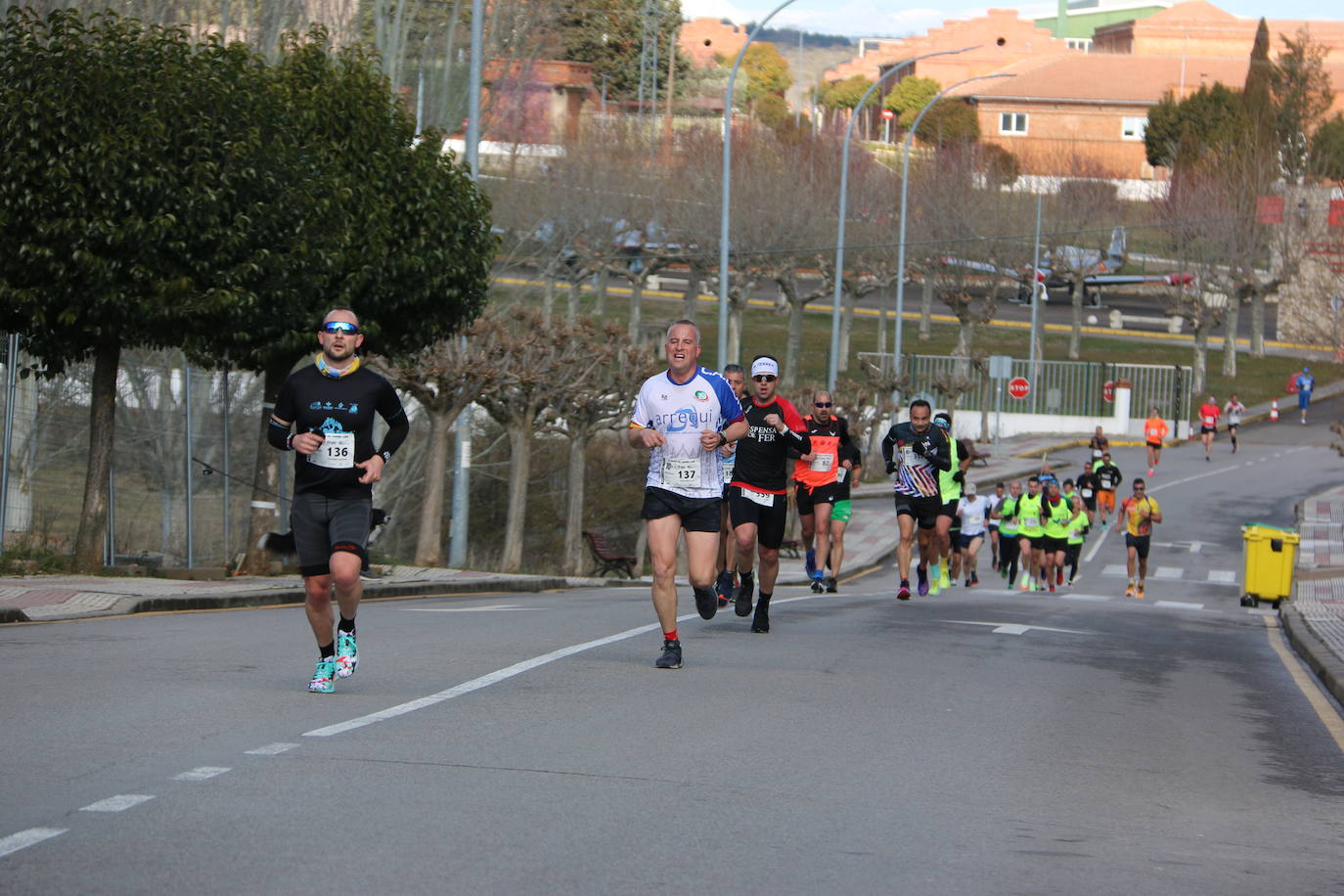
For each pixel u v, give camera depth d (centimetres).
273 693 1310
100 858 772
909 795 1016
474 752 1071
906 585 2850
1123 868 859
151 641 1739
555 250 7500
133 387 4141
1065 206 10719
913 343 11256
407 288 3062
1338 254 10631
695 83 16312
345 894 723
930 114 15938
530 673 1475
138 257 2555
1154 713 1494
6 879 730
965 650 1923
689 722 1235
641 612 2322
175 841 808
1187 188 11212
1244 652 2339
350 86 3022
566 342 4422
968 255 10069
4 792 909
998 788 1061
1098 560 5409
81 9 3978
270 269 2684
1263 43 14150
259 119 2709
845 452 2823
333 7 4994
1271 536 3869
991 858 861
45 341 2734
